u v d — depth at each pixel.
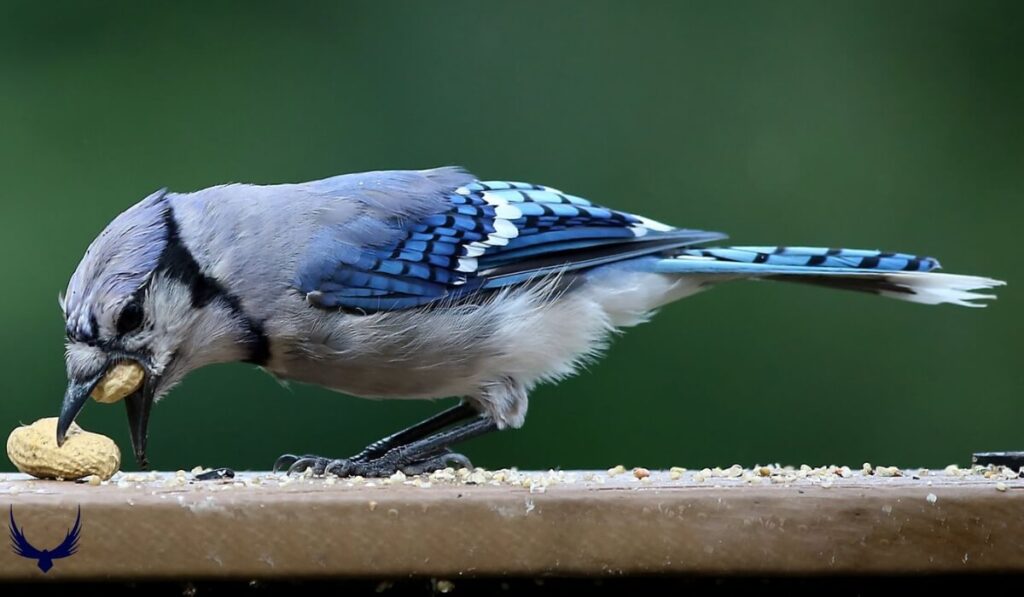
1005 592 5.04
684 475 5.91
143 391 6.75
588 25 12.09
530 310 7.73
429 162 12.01
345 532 4.70
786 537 4.75
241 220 7.21
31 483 5.46
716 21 12.40
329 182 7.84
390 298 7.48
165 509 4.66
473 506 4.72
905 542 4.77
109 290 6.56
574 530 4.73
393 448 7.98
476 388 7.77
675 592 5.05
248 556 4.68
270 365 7.47
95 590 4.90
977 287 8.35
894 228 12.17
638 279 8.20
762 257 8.28
